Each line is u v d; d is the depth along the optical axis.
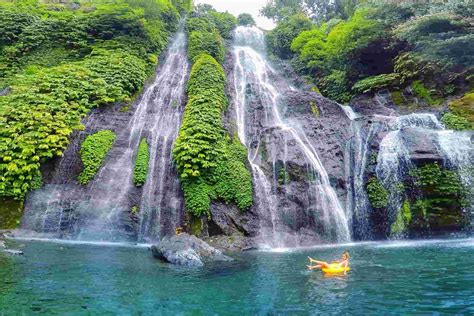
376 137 18.22
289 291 7.95
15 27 24.25
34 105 17.83
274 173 16.92
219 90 21.39
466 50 20.12
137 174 16.41
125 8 25.38
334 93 25.69
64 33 24.12
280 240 14.80
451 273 9.13
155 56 25.55
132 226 15.05
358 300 7.22
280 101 22.41
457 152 16.59
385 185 16.80
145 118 19.97
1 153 15.85
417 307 6.76
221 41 29.89
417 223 15.95
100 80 20.23
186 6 36.03
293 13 41.34
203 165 15.89
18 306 6.89
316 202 16.14
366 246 14.18
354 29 24.14
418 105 21.20
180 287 8.30
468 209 15.89
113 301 7.31
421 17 20.70
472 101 18.80
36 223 14.91
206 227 15.02
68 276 9.02
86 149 17.09
